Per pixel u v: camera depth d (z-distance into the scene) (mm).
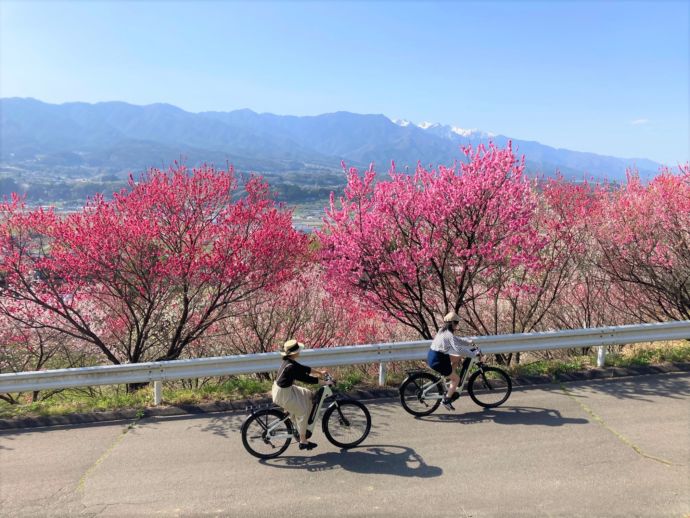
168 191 9625
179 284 9734
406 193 9688
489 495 4750
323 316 13102
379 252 9656
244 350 12750
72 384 7145
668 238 11180
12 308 10648
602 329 8383
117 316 11578
